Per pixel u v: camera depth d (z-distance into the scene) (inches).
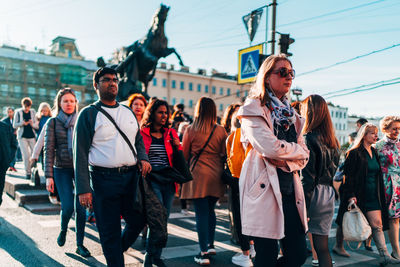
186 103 2888.8
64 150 160.4
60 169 161.5
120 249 114.6
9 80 2514.8
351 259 170.2
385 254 159.9
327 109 123.3
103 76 117.0
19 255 154.6
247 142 98.2
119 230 115.8
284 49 321.7
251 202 92.5
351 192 156.6
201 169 156.9
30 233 188.7
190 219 242.2
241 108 94.0
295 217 93.3
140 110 190.7
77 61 2733.8
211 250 164.4
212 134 159.9
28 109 326.6
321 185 123.5
